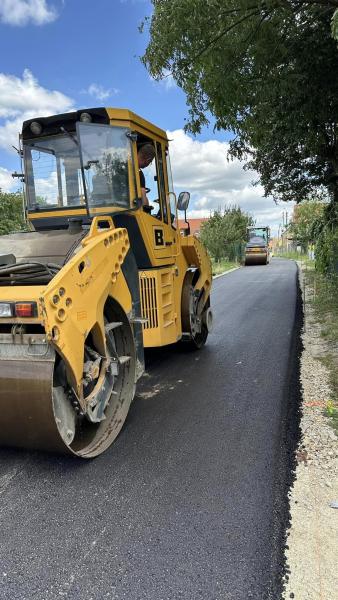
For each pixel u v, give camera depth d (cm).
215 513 291
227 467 347
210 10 552
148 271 528
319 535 270
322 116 829
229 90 661
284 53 651
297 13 616
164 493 314
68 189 489
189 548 261
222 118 712
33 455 370
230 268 2903
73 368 307
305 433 396
